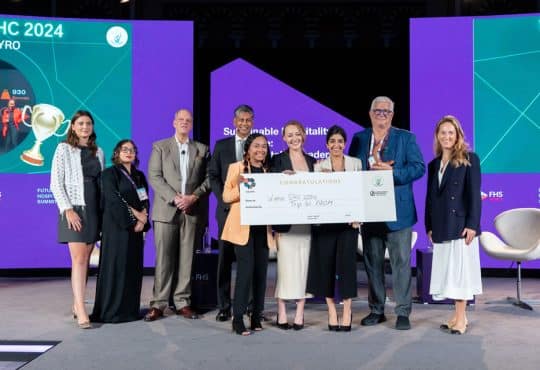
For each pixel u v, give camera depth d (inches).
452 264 139.9
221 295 157.2
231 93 275.4
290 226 144.7
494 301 187.0
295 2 293.7
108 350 124.7
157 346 128.3
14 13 278.1
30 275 245.3
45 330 144.6
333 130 144.4
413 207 147.9
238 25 301.1
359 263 307.7
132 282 156.0
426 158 241.9
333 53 321.4
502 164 236.5
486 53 238.4
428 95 242.1
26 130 239.0
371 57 319.9
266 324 152.3
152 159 162.4
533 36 234.8
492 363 114.5
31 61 240.1
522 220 183.3
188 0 289.9
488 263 244.5
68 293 203.8
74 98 243.4
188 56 248.5
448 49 241.0
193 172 163.5
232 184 143.1
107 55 245.8
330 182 139.6
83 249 149.4
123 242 154.2
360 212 139.3
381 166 142.1
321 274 142.6
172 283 164.1
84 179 150.6
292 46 303.9
